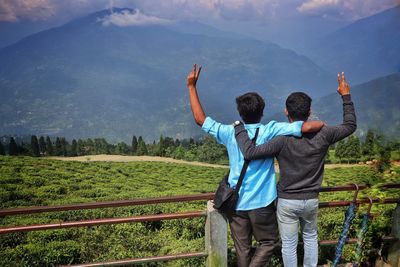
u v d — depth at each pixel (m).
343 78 4.33
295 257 4.27
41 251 11.34
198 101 4.24
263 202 4.02
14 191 30.94
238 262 4.29
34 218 18.08
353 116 4.13
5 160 56.19
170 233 13.67
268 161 4.03
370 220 5.27
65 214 18.75
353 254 5.26
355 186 4.86
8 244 13.20
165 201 4.32
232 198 3.99
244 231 4.18
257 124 4.07
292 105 4.02
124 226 12.87
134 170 61.66
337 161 92.44
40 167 50.88
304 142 3.96
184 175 60.88
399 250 5.09
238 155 3.99
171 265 8.09
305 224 4.30
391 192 5.40
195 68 4.30
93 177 46.34
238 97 4.13
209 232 4.42
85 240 12.08
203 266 7.23
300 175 3.99
